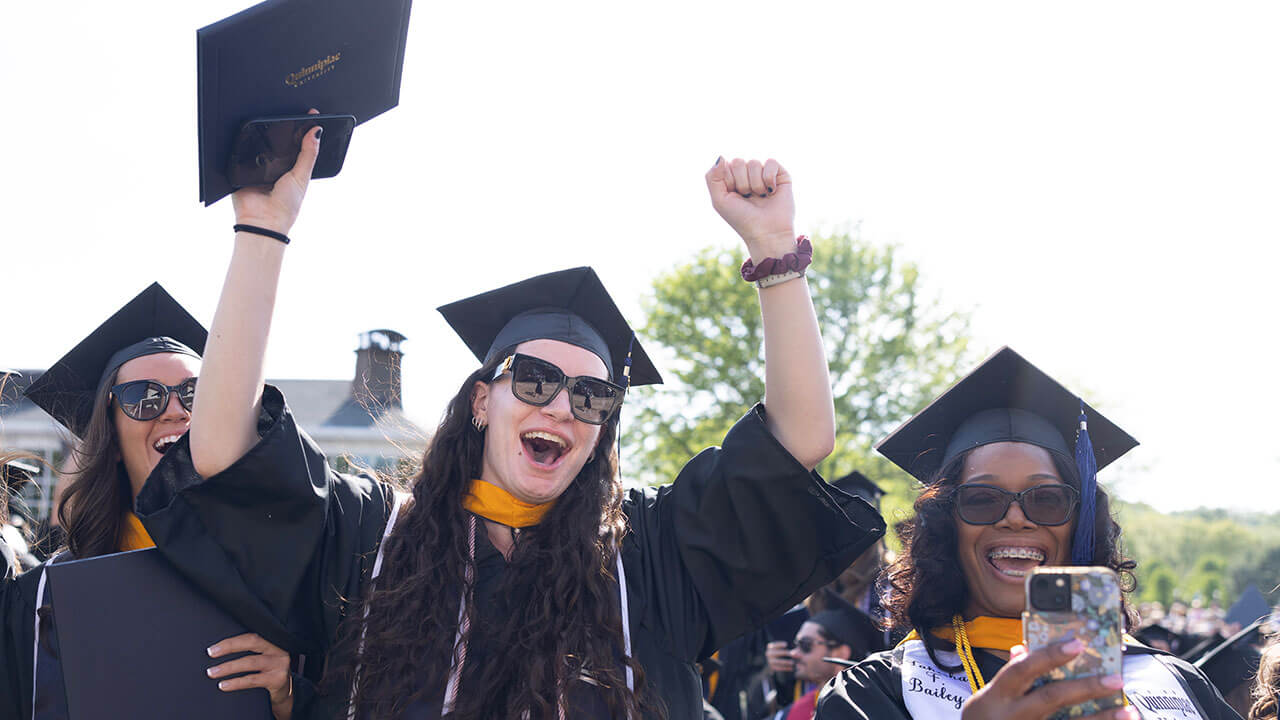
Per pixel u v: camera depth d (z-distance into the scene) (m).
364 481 3.14
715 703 6.61
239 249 2.73
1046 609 1.88
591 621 2.77
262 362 2.74
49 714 2.94
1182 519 48.62
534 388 2.90
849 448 25.05
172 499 2.75
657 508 3.15
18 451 3.77
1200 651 6.01
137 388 3.42
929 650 2.95
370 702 2.63
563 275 3.12
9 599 3.23
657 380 3.49
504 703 2.65
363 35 2.68
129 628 2.63
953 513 3.05
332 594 2.86
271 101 2.63
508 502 2.97
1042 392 3.11
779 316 2.91
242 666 2.72
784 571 2.96
